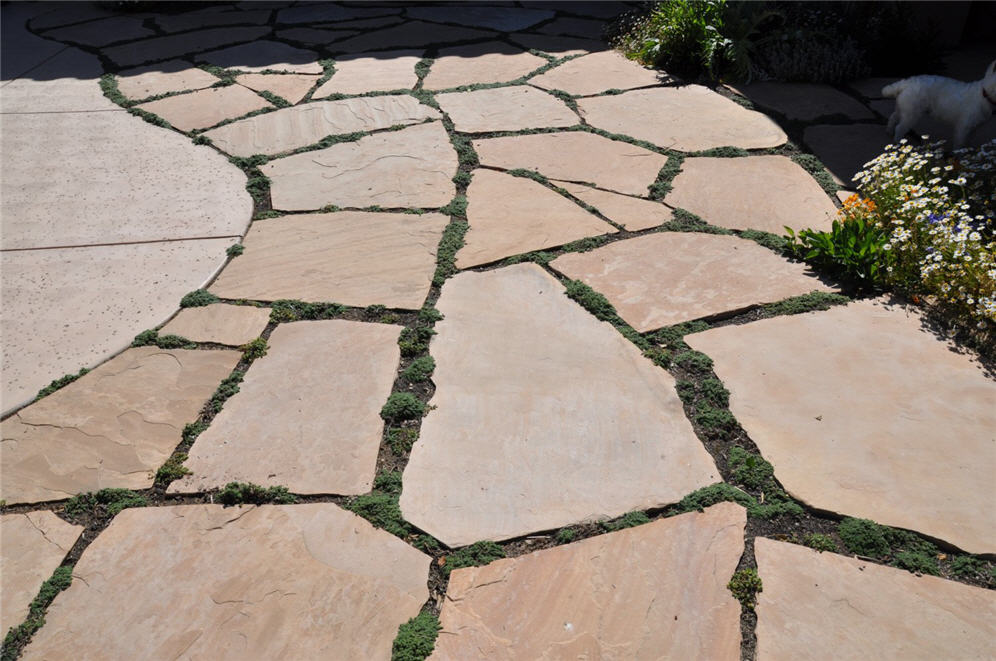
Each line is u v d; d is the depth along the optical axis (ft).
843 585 6.56
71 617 6.51
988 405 8.39
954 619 6.25
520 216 12.63
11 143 15.90
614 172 14.03
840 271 10.74
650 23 20.45
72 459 8.13
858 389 8.69
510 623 6.35
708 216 12.49
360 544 7.11
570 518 7.28
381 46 21.39
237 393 8.98
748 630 6.23
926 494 7.36
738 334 9.66
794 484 7.54
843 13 19.45
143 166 14.88
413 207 13.04
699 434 8.21
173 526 7.34
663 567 6.77
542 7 24.79
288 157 15.06
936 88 13.57
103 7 25.80
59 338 10.02
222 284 11.12
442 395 8.82
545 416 8.47
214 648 6.24
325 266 11.44
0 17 25.11
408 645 6.16
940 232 10.32
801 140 15.01
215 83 18.92
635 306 10.25
